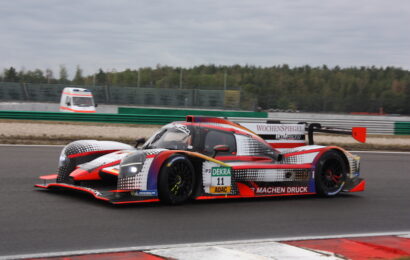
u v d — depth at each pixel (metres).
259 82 97.00
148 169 6.11
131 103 35.59
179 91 35.72
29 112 21.22
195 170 6.52
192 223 5.35
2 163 10.12
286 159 7.39
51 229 4.83
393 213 6.57
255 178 6.94
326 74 107.69
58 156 11.90
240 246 4.37
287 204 6.86
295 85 97.12
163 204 6.34
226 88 35.50
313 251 4.30
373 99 33.59
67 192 6.98
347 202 7.26
